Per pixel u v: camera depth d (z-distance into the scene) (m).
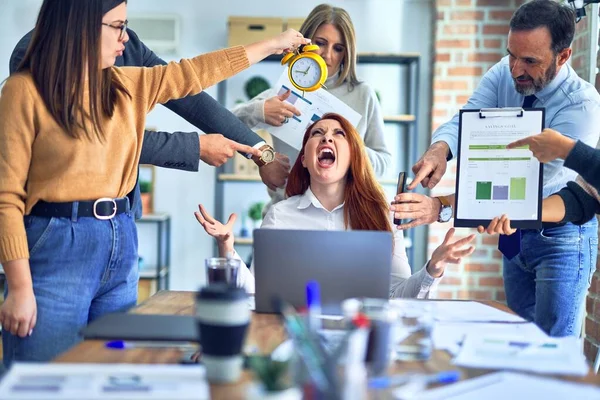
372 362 1.18
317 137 2.28
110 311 1.94
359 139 2.30
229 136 2.64
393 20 4.74
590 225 2.42
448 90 4.52
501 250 2.49
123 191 1.93
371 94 2.88
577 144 1.82
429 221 2.28
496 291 4.50
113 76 1.93
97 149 1.83
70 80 1.77
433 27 4.61
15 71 1.93
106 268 1.89
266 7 4.74
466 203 2.04
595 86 3.07
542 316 2.43
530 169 2.00
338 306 1.65
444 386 1.15
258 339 1.43
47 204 1.80
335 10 2.83
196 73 2.12
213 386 1.13
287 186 2.42
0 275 4.18
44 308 1.79
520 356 1.32
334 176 2.26
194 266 4.83
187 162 2.42
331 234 1.65
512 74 2.35
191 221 4.82
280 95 2.73
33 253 1.80
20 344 1.78
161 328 1.46
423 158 2.46
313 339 1.04
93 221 1.84
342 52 2.84
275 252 1.67
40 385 1.07
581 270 2.40
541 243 2.42
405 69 4.75
